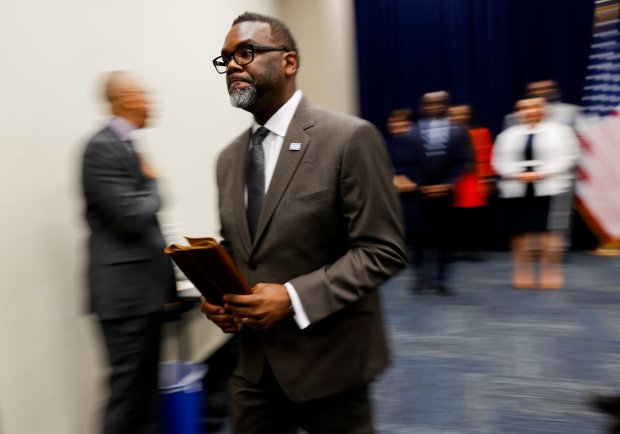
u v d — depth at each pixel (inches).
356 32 210.2
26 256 65.9
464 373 102.0
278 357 44.1
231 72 41.6
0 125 62.6
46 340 68.8
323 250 42.6
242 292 39.6
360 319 44.3
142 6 95.9
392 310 144.6
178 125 107.3
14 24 65.6
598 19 179.6
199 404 80.7
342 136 40.9
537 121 144.3
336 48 195.3
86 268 66.8
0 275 61.9
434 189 149.2
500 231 201.5
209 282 39.9
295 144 42.1
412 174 152.7
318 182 41.1
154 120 97.7
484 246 204.7
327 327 43.3
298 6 188.5
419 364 107.6
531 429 81.3
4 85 63.6
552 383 95.5
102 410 69.9
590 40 181.9
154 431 71.1
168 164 102.3
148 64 97.0
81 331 75.6
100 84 83.0
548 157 142.6
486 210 201.3
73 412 73.5
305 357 43.5
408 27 202.8
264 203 42.6
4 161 63.0
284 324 43.7
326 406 45.6
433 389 96.3
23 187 65.8
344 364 43.6
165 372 78.9
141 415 67.7
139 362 66.1
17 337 64.1
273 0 175.6
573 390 92.4
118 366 65.6
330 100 189.8
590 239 191.2
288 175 41.8
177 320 83.8
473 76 197.0
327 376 43.5
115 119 67.6
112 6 86.8
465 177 160.9
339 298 40.5
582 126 182.9
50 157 70.9
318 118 42.9
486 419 84.9
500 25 191.3
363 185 40.6
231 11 137.7
